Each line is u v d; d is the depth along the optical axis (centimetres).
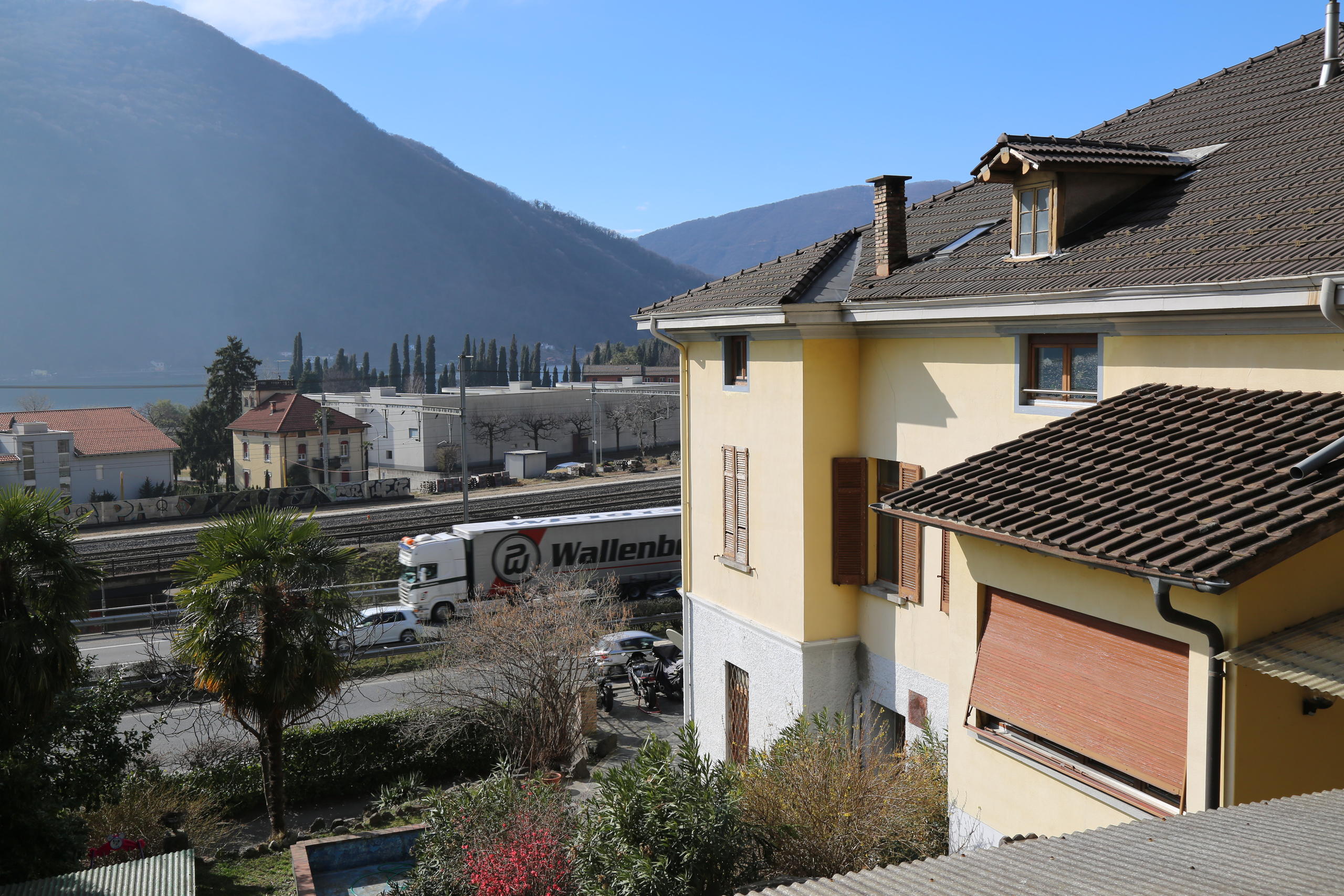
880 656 1405
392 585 4231
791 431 1435
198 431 8594
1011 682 857
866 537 1417
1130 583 738
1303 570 675
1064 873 515
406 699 2553
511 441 9438
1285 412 799
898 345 1331
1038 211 1178
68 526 1451
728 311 1473
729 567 1639
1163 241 1005
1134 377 984
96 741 1686
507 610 2294
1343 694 577
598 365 17050
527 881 1059
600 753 2306
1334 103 1178
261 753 1800
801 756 1141
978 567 906
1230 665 662
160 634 3512
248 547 1681
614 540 4041
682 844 959
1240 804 638
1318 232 848
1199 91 1488
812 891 561
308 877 1511
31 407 13350
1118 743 747
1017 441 961
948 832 1009
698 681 1755
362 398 9656
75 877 1196
